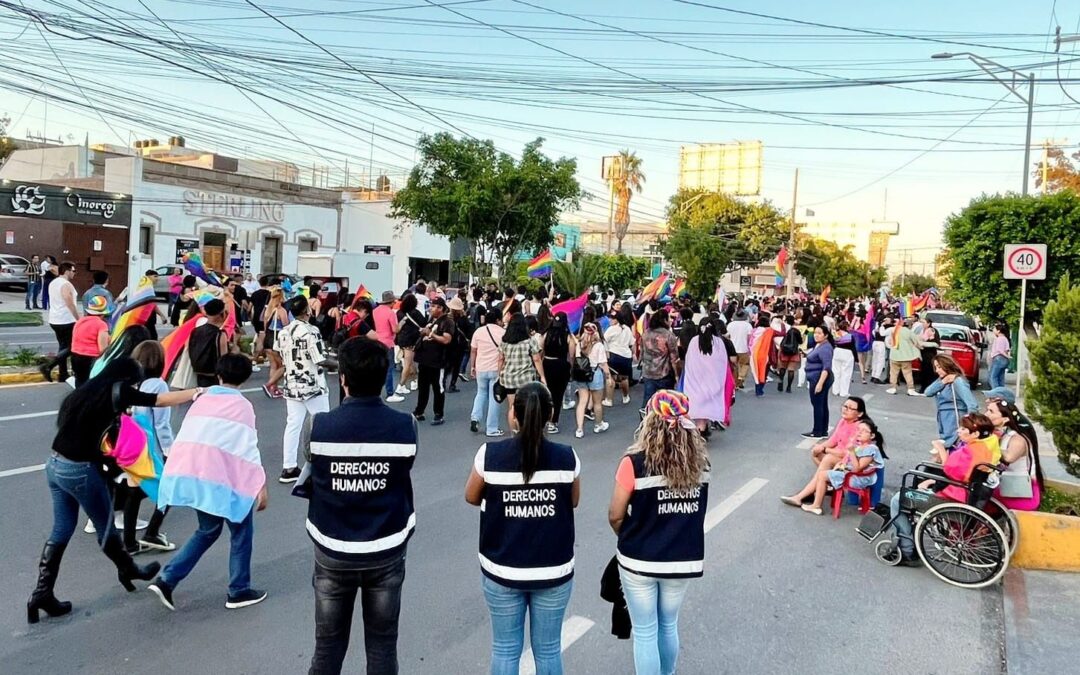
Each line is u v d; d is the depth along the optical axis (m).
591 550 6.17
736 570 5.98
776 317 19.19
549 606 3.52
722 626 5.00
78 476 4.61
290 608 4.92
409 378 12.91
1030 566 6.18
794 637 4.89
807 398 15.23
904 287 84.38
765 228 51.41
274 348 11.69
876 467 7.32
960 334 18.61
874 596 5.59
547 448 3.50
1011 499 6.30
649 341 10.70
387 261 28.23
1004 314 17.27
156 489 5.20
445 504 7.18
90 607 4.84
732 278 69.38
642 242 82.06
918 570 6.13
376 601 3.56
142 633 4.54
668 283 20.27
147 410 5.75
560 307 13.57
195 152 46.38
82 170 39.66
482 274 27.38
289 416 7.68
